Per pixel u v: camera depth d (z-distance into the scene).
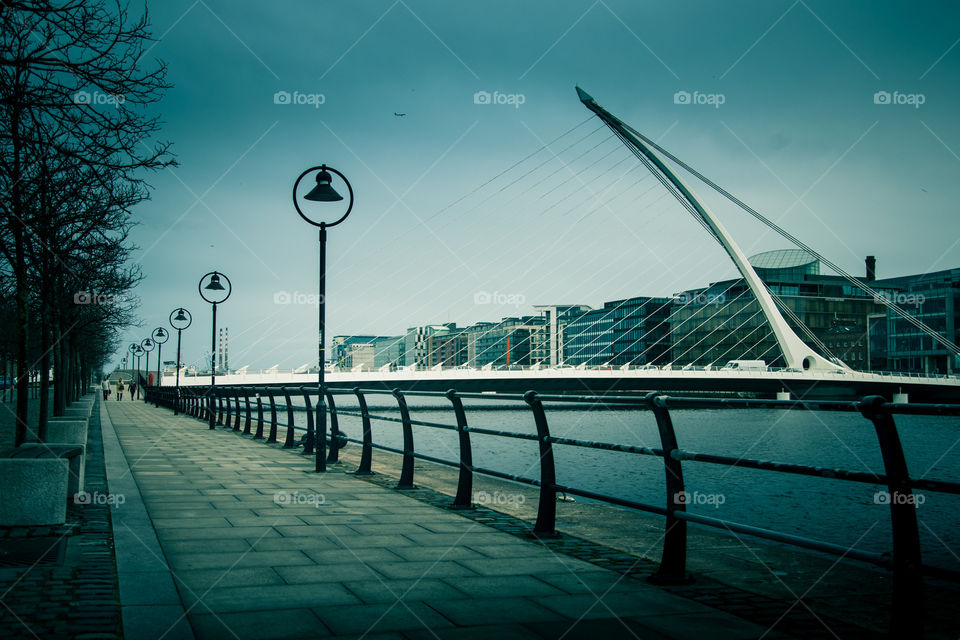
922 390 82.88
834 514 12.21
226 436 22.80
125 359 124.69
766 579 5.78
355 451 18.59
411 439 11.14
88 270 17.31
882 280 148.12
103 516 8.25
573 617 4.81
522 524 8.05
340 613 4.85
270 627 4.55
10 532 7.30
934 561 8.95
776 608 5.02
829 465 24.97
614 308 173.75
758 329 130.50
